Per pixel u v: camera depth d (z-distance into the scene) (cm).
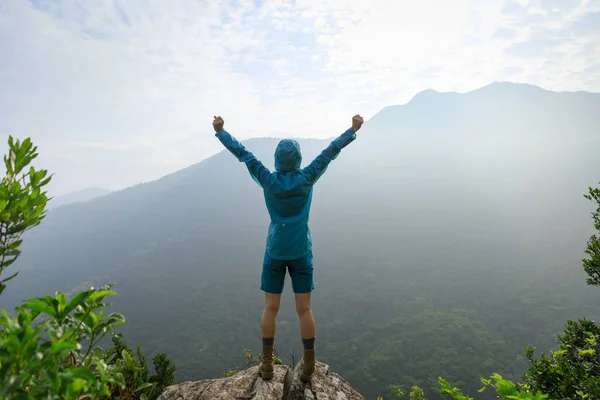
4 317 145
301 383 317
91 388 188
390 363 10631
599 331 384
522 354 10575
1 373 138
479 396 8138
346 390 326
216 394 294
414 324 13262
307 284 295
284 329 13762
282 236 282
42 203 210
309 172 291
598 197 480
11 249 193
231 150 309
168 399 300
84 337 191
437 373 9519
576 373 356
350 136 302
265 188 294
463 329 12131
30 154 214
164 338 15038
